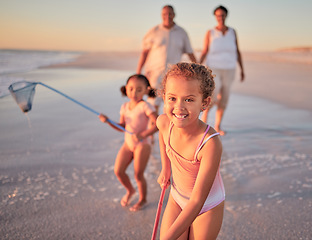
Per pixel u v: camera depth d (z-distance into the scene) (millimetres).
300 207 3070
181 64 1632
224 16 5648
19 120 6031
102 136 5250
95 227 2736
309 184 3557
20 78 11688
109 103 7844
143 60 5539
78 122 6055
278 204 3125
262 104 8031
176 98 1604
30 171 3828
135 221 2852
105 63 22344
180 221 1715
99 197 3266
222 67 5621
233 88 10422
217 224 1948
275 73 15445
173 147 1938
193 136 1831
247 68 18219
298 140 5133
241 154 4492
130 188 3213
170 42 5215
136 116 3230
